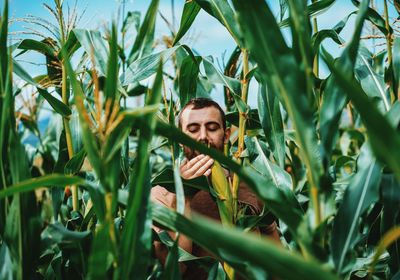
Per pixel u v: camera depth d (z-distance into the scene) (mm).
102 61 2045
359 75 2105
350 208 1189
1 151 1291
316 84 1874
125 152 2211
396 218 1623
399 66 1964
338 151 3865
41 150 3502
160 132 1142
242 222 1817
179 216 1211
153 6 1521
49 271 1953
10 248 1296
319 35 2000
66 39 2207
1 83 1329
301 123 1030
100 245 1014
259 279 1182
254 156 2125
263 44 1009
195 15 2172
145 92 2824
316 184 1058
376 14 2090
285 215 1087
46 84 2260
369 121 814
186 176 1785
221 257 1203
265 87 1939
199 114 2064
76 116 2111
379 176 1188
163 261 2000
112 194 1096
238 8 1020
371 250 2070
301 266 808
